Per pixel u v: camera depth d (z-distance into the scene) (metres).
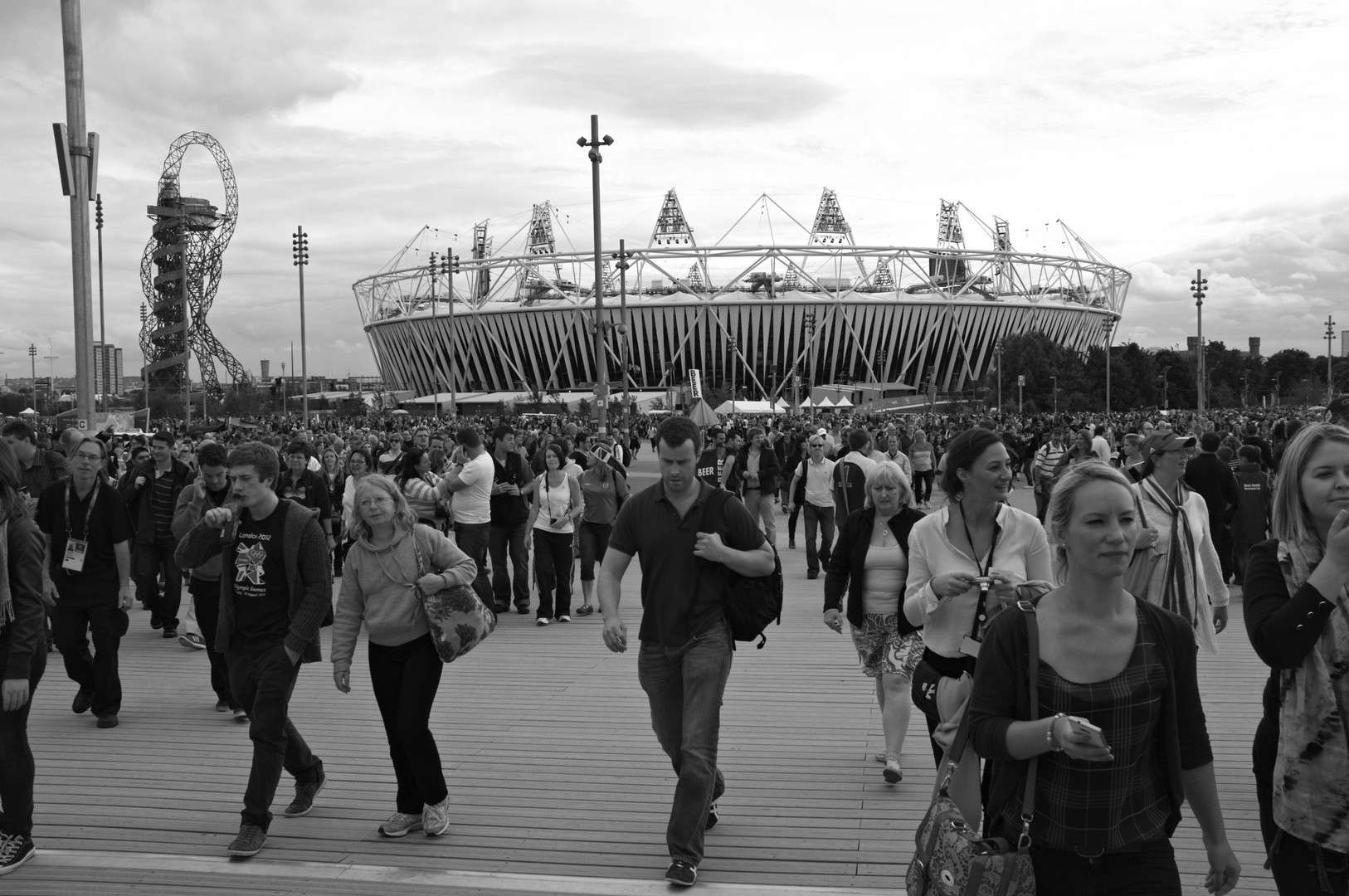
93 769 7.37
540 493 13.22
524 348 154.88
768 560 5.59
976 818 3.48
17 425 12.41
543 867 5.56
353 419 94.31
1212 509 12.70
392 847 5.88
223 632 6.16
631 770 7.18
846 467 14.09
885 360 153.00
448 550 6.14
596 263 29.59
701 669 5.60
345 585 6.19
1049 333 166.62
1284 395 188.25
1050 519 3.36
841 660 10.77
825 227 161.25
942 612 5.37
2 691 5.59
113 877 5.47
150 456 12.88
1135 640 3.26
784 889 5.24
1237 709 8.57
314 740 8.03
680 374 153.38
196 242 125.81
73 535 8.45
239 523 6.20
